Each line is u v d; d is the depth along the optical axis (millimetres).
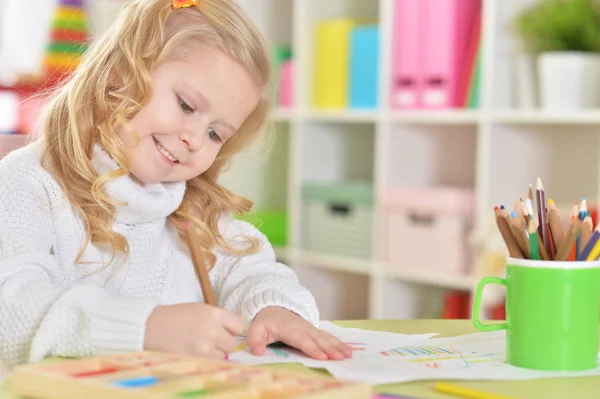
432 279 2805
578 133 2768
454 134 3105
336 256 3170
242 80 1267
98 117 1264
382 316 3002
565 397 825
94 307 989
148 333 964
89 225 1271
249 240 1441
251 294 1231
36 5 3137
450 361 983
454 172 3105
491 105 2652
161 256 1398
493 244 2484
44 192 1244
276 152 3574
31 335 1010
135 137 1223
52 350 986
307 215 3301
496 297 2471
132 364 815
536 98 2627
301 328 1073
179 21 1255
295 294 1211
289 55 3484
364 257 3061
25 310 1024
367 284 3383
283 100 3395
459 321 1264
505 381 889
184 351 952
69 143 1260
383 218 2992
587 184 2744
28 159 1254
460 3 2748
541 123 2736
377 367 944
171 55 1223
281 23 3754
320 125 3373
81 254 1271
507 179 2734
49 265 1157
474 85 2717
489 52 2635
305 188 3291
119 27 1288
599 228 976
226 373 778
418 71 2857
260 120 1438
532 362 951
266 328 1080
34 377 764
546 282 948
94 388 721
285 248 3383
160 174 1250
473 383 876
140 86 1207
